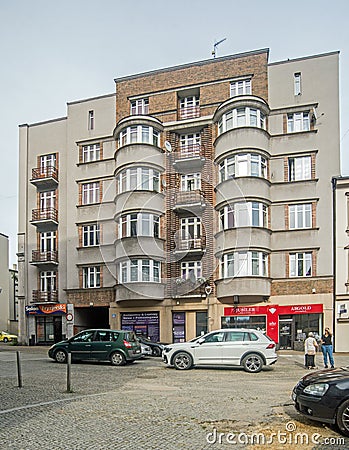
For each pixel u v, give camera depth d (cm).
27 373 1451
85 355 1786
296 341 2545
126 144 2864
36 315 3173
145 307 2809
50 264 3166
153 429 714
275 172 2719
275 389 1147
